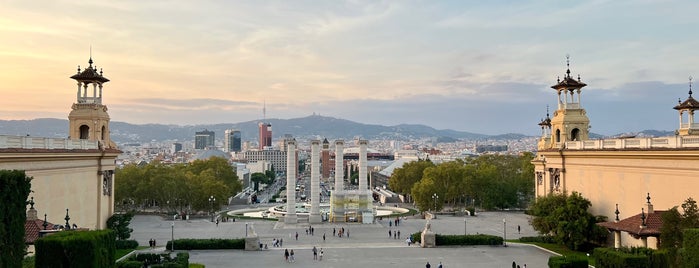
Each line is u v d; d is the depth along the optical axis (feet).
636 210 321.73
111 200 402.52
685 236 190.08
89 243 159.02
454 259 329.72
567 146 415.64
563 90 442.91
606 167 356.79
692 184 275.39
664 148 291.79
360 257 341.00
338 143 610.24
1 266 157.07
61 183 316.60
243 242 374.84
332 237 444.96
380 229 500.74
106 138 410.93
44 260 155.22
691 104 400.26
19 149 260.83
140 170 650.43
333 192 582.35
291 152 554.46
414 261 324.80
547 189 447.01
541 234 386.11
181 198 619.26
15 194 163.32
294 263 320.29
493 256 339.16
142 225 517.96
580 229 330.75
